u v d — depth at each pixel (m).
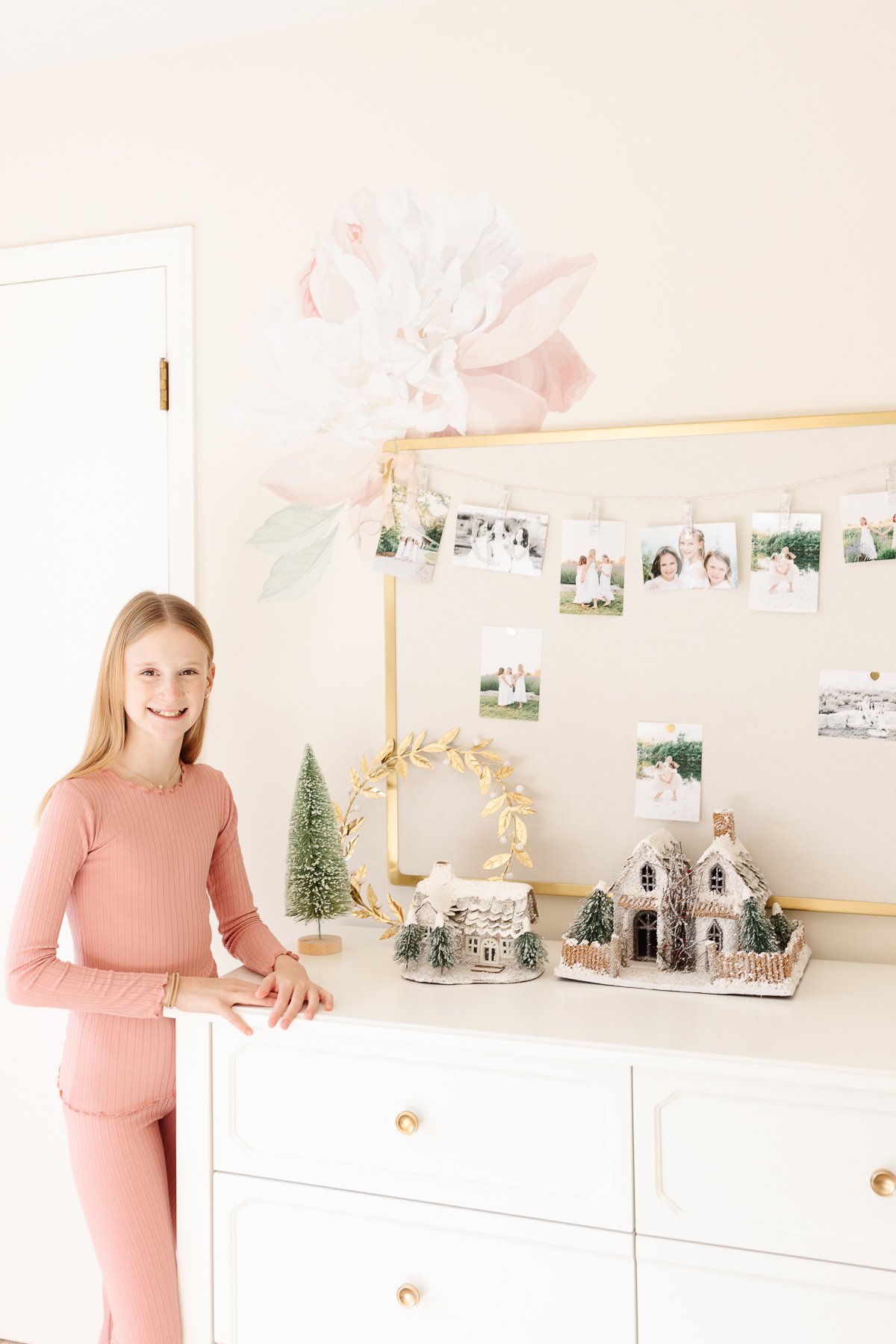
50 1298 2.14
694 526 1.79
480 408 1.92
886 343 1.73
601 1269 1.40
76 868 1.56
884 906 1.72
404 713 1.95
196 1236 1.57
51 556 2.17
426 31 1.93
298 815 1.78
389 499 1.94
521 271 1.89
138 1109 1.60
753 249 1.78
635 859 1.67
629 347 1.84
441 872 1.72
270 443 2.02
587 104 1.85
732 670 1.79
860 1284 1.31
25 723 2.18
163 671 1.62
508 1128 1.44
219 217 2.04
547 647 1.87
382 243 1.96
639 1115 1.38
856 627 1.73
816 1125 1.32
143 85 2.09
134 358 2.11
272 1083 1.54
